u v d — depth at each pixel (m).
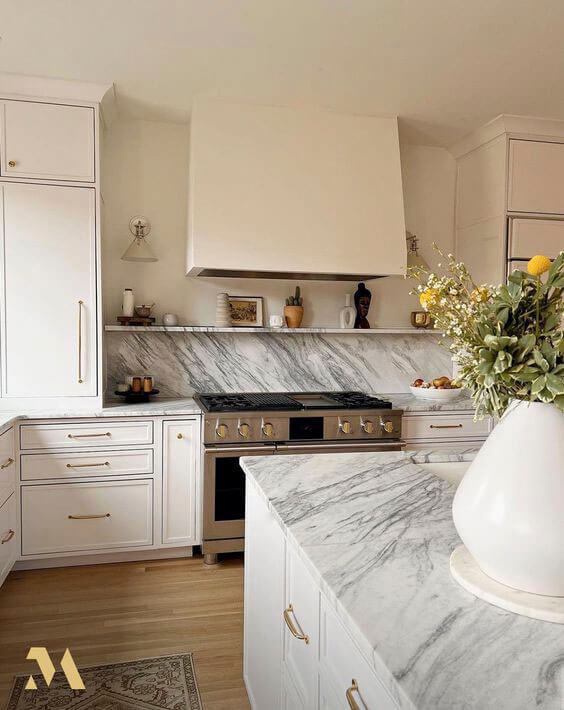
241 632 2.62
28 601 2.90
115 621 2.71
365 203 3.70
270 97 3.48
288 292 4.14
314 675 1.26
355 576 1.12
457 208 4.39
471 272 4.22
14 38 2.78
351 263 3.65
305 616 1.33
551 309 1.04
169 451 3.39
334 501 1.59
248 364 4.11
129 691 2.19
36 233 3.29
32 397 3.33
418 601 1.02
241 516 3.41
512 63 3.04
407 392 4.39
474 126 3.95
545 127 3.85
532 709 0.73
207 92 3.41
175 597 2.97
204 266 3.45
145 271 3.92
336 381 4.26
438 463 2.13
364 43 2.82
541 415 1.04
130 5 2.48
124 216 3.88
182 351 3.99
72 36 2.76
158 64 3.05
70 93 3.28
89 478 3.29
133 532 3.37
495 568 1.05
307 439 3.46
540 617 0.96
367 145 3.73
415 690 0.77
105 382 3.86
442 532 1.36
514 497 1.01
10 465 3.07
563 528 0.96
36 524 3.23
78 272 3.35
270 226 3.55
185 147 3.96
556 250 3.95
